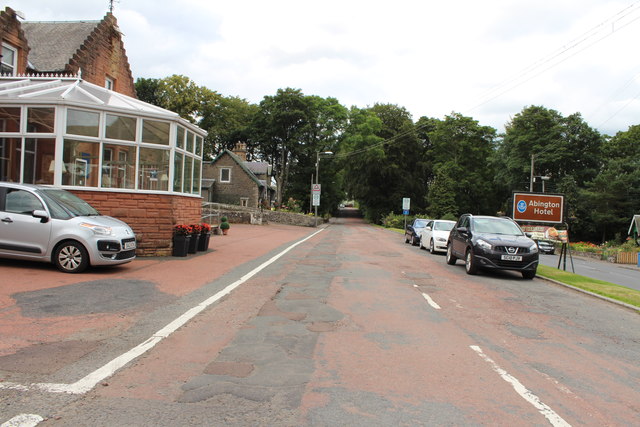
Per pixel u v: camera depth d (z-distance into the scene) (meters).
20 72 17.31
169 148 13.43
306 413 3.74
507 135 60.41
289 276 11.28
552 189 54.41
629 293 10.91
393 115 70.19
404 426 3.56
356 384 4.41
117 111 12.66
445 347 5.77
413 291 9.86
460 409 3.92
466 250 13.79
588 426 3.71
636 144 56.22
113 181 12.84
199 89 61.09
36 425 3.39
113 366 4.65
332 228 47.22
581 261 28.23
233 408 3.79
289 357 5.15
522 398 4.23
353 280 11.04
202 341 5.66
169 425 3.46
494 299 9.44
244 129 65.44
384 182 69.75
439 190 60.53
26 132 12.06
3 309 6.62
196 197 15.51
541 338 6.46
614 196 48.75
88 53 19.80
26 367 4.52
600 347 6.16
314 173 66.50
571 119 54.78
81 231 9.47
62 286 8.27
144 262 12.05
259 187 57.59
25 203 9.70
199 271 11.23
